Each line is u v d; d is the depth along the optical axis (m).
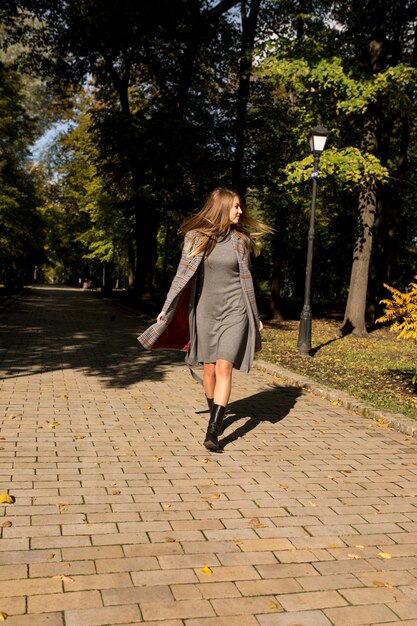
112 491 3.77
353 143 17.81
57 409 6.04
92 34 20.50
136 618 2.37
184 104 21.59
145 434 5.22
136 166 21.41
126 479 4.02
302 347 11.20
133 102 26.45
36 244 45.91
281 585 2.71
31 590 2.54
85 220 44.78
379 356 11.83
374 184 14.90
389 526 3.48
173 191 20.86
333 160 13.72
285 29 19.34
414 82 13.73
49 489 3.76
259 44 16.56
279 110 18.61
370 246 15.83
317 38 15.90
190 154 20.03
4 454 4.43
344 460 4.78
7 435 4.96
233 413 6.27
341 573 2.86
